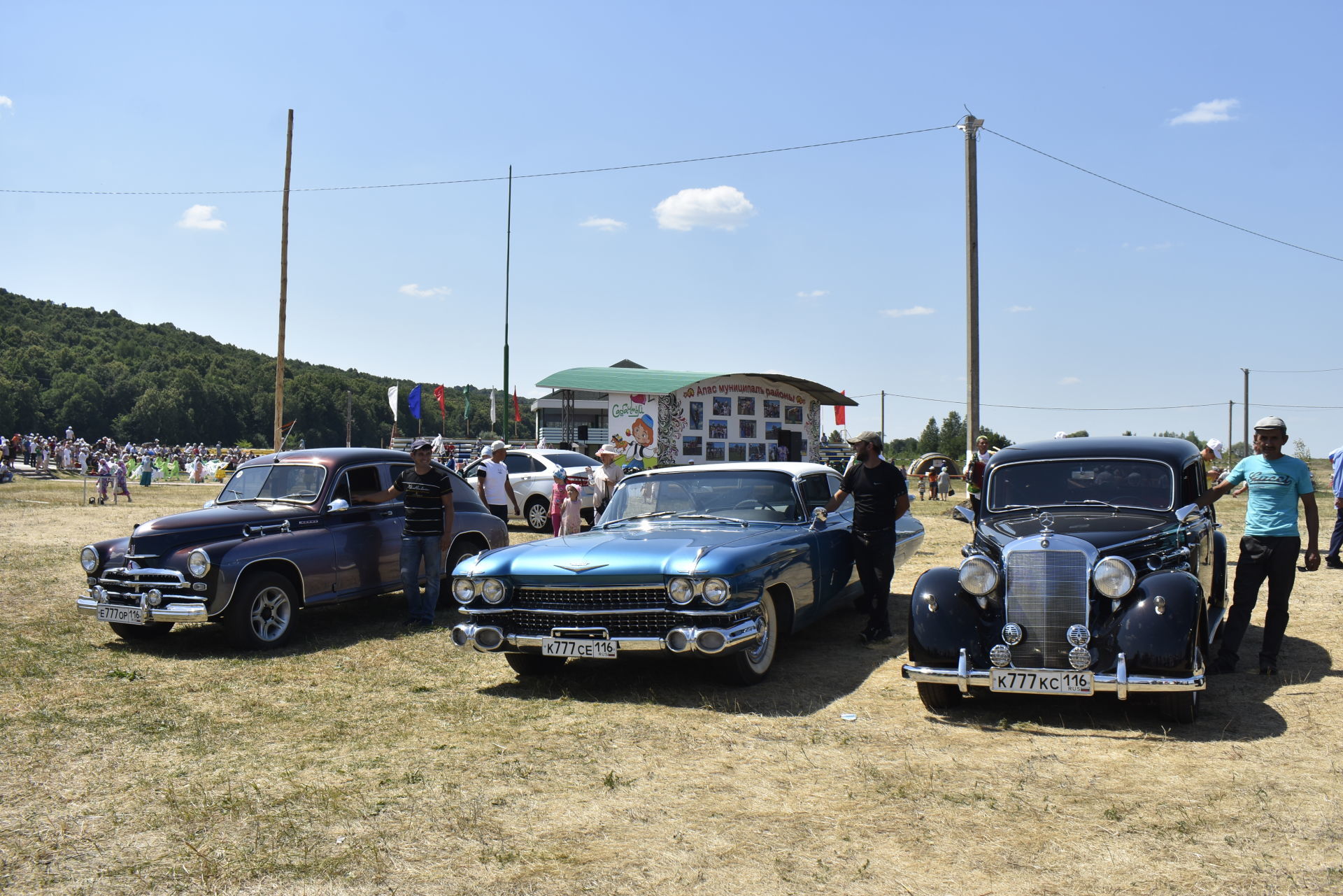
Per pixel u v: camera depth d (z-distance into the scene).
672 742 5.37
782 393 30.50
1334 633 7.92
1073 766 4.88
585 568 6.31
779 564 6.77
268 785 4.75
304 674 7.25
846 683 6.71
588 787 4.66
